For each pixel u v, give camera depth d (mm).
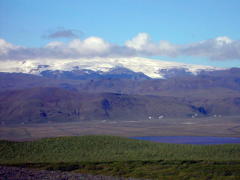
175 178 96875
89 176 80000
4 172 74062
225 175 99000
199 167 109125
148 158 129250
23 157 133250
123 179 80312
